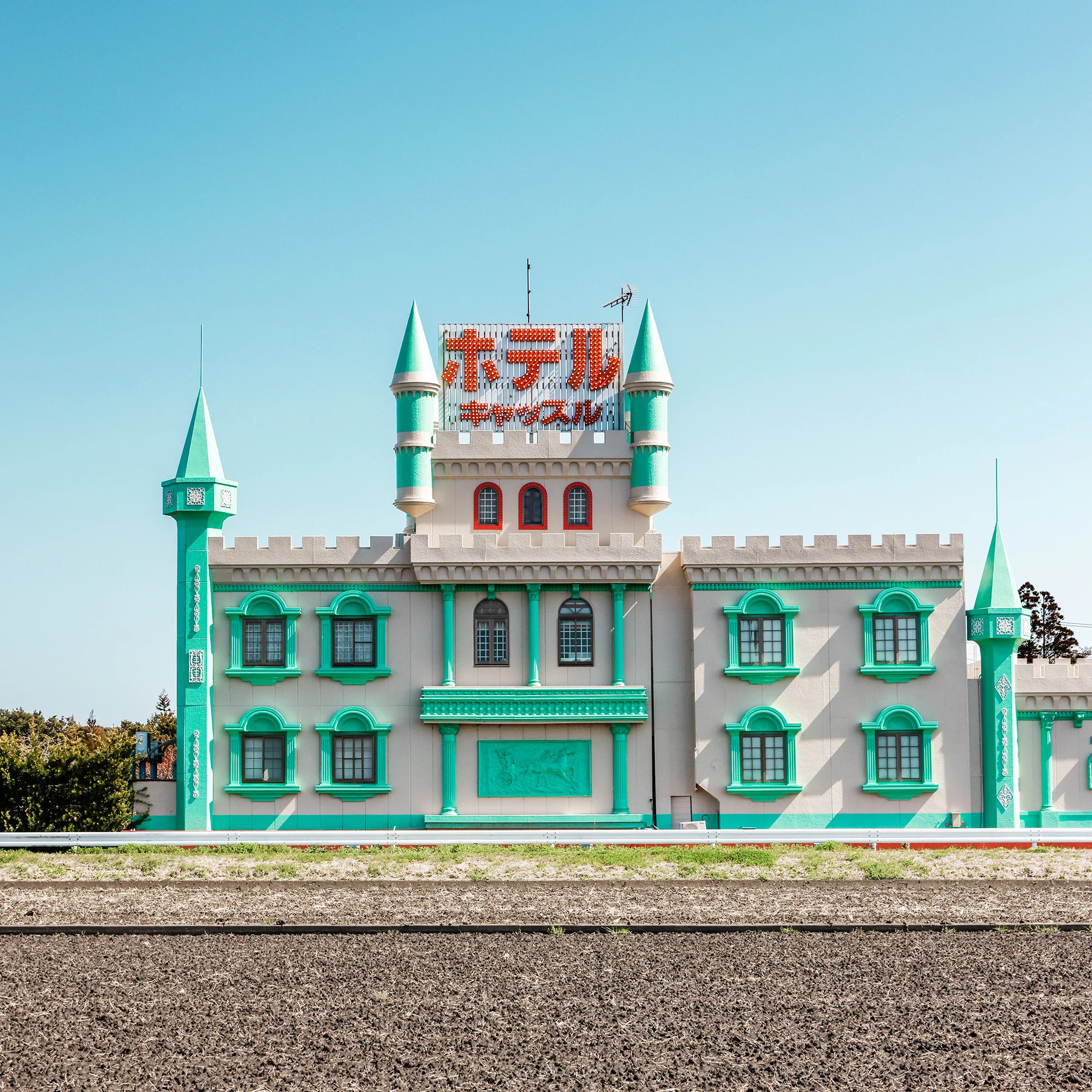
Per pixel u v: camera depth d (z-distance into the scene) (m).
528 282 55.38
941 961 28.34
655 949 29.44
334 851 44.09
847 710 50.47
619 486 53.25
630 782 50.41
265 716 50.06
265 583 50.75
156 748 55.19
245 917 33.06
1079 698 52.50
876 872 39.22
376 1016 24.19
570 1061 21.78
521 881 38.50
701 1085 20.73
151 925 31.64
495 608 50.78
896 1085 20.75
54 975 27.20
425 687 50.03
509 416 53.66
